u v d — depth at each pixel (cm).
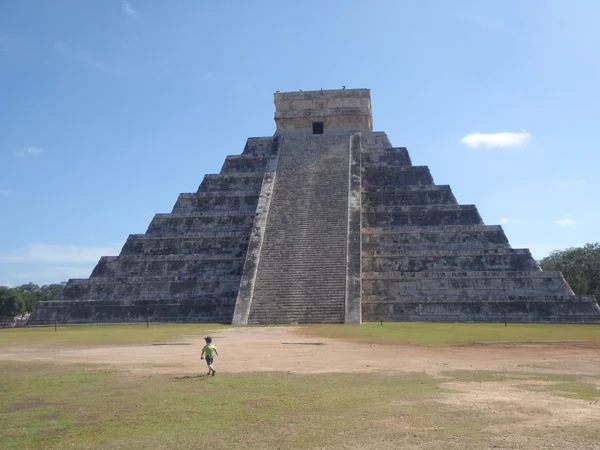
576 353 2070
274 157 5169
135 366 1805
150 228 4934
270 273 3962
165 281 4388
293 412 1148
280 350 2222
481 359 1922
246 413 1145
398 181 5056
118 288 4431
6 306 7638
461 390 1358
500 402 1217
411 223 4700
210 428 1038
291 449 912
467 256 4312
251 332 3061
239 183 5209
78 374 1645
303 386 1430
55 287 11462
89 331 3362
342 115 5659
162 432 1017
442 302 3962
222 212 4928
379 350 2209
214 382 1499
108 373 1662
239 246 4638
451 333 2928
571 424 1036
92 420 1106
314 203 4544
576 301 3853
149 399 1289
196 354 2117
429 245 4478
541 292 4028
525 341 2489
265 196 4659
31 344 2553
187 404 1234
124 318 4181
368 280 4197
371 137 5634
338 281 3847
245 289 3862
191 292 4338
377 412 1138
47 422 1095
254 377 1577
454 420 1071
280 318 3653
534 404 1196
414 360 1911
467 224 4638
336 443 939
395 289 4144
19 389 1418
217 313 4100
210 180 5266
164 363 1872
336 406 1196
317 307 3694
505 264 4259
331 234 4219
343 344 2428
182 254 4650
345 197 4575
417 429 1012
